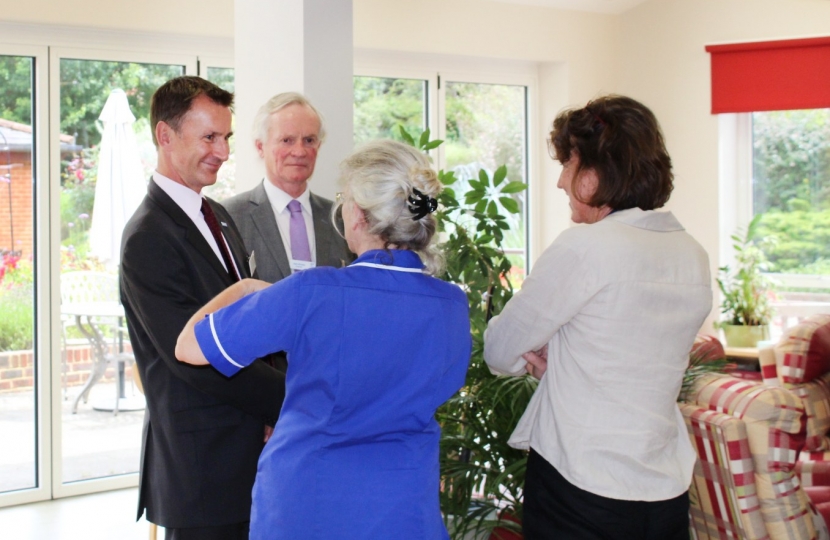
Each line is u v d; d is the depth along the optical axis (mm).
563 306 1636
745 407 2092
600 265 1600
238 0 3143
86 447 4148
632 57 5332
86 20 3816
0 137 3844
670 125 5223
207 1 4078
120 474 4227
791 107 4949
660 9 5203
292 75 2814
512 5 4965
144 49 4066
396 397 1409
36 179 3916
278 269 2279
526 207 5336
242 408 1826
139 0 3922
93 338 4121
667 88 5219
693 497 2250
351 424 1398
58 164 3939
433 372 1428
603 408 1625
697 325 1692
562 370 1695
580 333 1646
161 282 1786
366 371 1382
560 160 1778
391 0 4586
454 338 1472
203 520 1858
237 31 3156
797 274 5195
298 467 1390
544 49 5094
